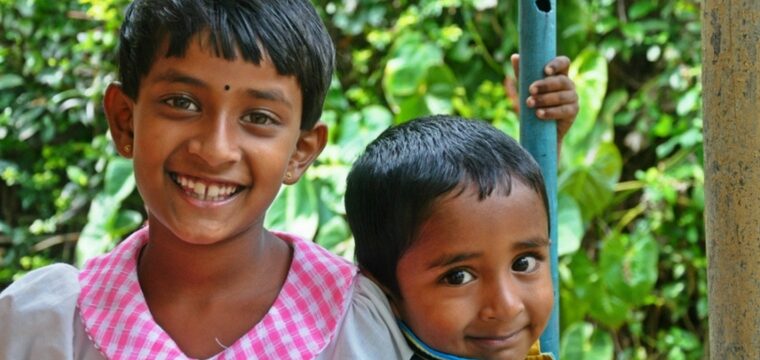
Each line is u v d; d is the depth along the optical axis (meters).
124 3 3.73
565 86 1.61
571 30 3.67
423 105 3.58
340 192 3.42
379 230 1.39
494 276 1.33
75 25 3.88
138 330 1.27
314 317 1.34
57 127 3.91
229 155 1.19
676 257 3.67
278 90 1.22
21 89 3.93
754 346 1.30
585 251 3.73
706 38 1.32
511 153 1.36
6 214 4.02
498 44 3.77
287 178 1.33
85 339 1.28
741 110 1.28
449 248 1.31
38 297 1.30
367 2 3.78
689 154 3.61
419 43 3.63
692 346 3.66
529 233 1.33
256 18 1.21
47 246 3.91
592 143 3.56
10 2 3.86
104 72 3.82
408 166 1.35
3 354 1.29
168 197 1.22
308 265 1.39
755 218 1.28
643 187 3.66
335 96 3.67
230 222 1.24
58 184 3.96
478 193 1.31
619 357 3.72
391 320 1.38
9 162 3.94
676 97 3.65
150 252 1.34
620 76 3.80
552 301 1.39
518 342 1.36
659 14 3.73
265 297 1.35
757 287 1.29
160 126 1.20
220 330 1.31
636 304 3.49
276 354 1.28
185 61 1.18
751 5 1.27
